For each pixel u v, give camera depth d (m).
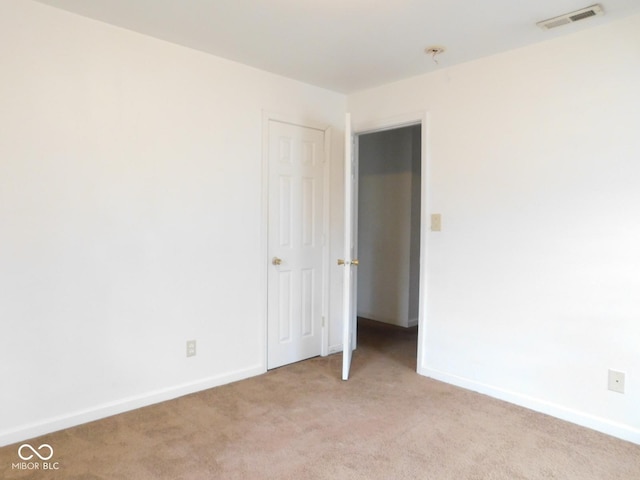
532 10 2.29
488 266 2.97
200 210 2.96
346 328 3.23
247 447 2.28
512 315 2.86
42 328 2.36
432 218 3.27
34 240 2.32
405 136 4.82
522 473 2.08
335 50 2.86
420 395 2.97
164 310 2.82
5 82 2.21
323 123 3.69
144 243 2.72
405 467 2.11
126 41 2.59
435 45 2.75
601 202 2.48
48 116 2.34
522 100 2.78
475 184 3.02
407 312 4.86
